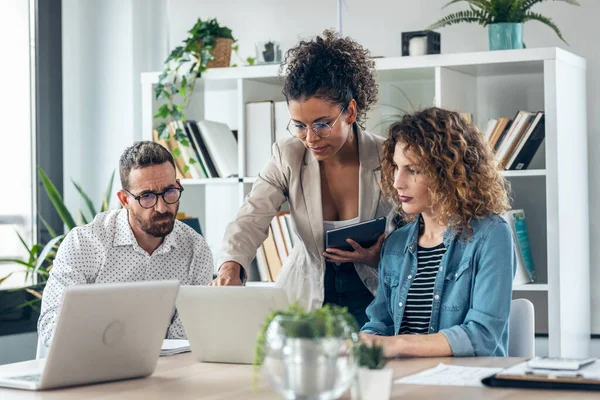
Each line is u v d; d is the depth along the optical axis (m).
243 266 2.82
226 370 2.11
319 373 1.42
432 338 2.18
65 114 4.76
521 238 3.73
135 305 1.95
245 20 4.55
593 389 1.75
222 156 4.16
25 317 4.47
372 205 2.82
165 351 2.37
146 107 4.24
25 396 1.83
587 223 3.88
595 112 3.92
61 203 4.22
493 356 2.19
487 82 4.06
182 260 2.91
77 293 1.84
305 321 1.43
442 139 2.34
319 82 2.56
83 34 4.77
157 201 2.69
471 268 2.31
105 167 4.75
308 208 2.88
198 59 4.12
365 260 2.73
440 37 3.94
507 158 3.70
